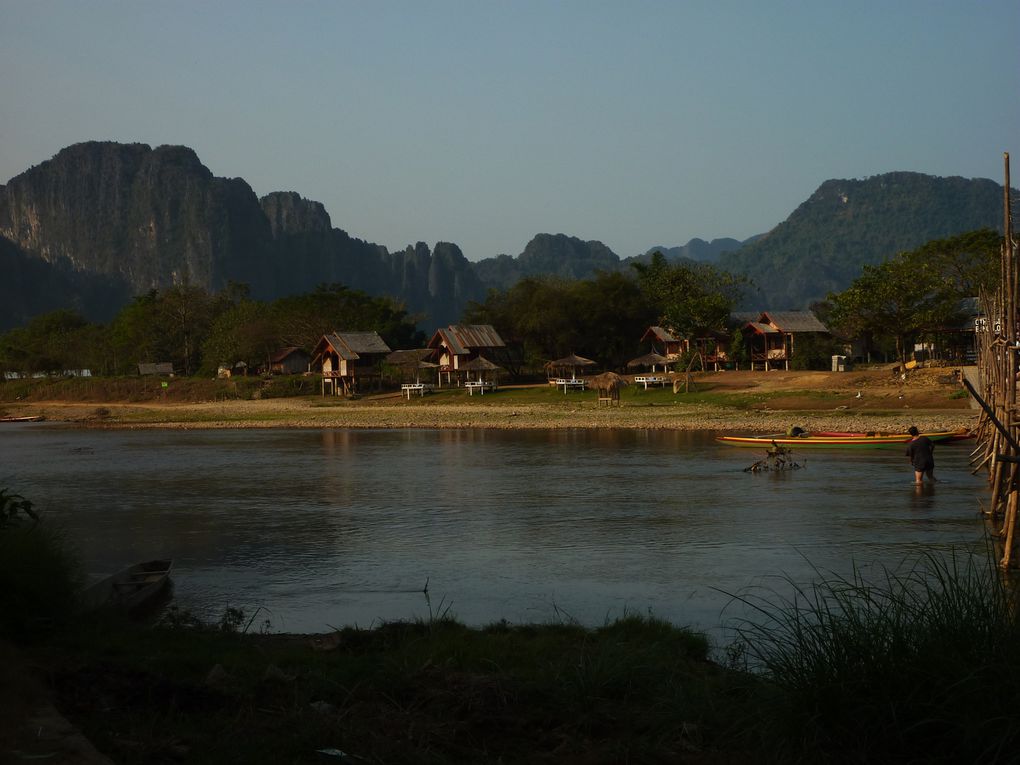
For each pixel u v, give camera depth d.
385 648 12.57
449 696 9.52
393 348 130.38
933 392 62.00
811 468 39.97
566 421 67.31
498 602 18.36
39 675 9.57
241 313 135.38
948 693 7.63
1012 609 8.38
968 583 8.98
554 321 109.06
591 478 38.62
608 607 17.67
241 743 7.91
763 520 27.45
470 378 98.88
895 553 22.09
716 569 21.00
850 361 92.31
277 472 44.22
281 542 25.81
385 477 41.03
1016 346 22.19
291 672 10.64
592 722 8.96
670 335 97.19
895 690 7.82
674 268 107.88
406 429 70.56
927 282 74.69
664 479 37.72
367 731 8.31
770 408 65.75
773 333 88.75
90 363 156.12
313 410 90.88
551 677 10.37
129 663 10.65
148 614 17.41
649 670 10.62
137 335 155.88
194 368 152.75
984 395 27.38
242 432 73.81
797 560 21.73
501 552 23.69
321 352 102.12
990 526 25.17
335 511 31.50
